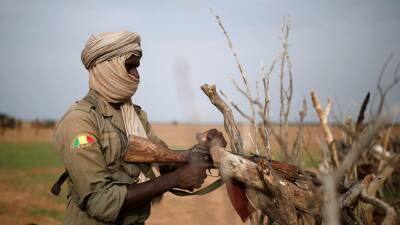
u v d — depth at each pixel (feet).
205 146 6.47
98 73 6.57
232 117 7.09
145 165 6.84
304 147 10.36
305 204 5.86
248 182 5.87
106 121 6.54
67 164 6.16
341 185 6.36
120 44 6.49
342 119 11.75
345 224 6.15
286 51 7.75
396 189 12.96
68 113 6.45
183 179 6.21
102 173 6.15
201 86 7.23
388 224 4.59
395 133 16.20
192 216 22.70
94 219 6.26
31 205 27.27
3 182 36.88
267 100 7.18
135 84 6.71
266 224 7.47
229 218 6.73
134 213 6.43
